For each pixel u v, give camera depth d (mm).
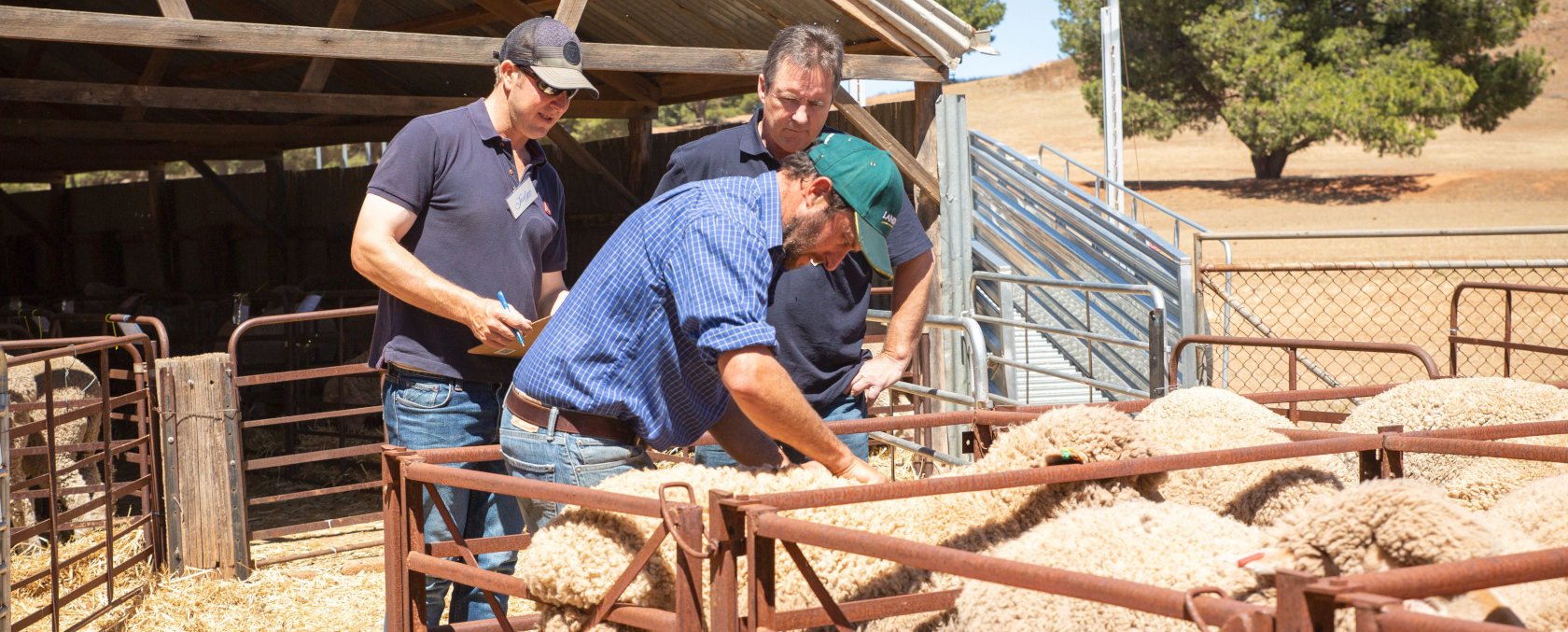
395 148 2963
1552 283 13977
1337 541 1553
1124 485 2209
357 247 2898
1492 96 34344
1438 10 33938
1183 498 2691
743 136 3445
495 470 3105
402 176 2941
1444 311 12594
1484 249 20391
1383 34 34250
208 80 10578
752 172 3412
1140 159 46781
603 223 10172
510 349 2777
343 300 9977
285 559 5355
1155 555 1849
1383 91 32062
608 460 2311
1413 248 21047
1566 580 1810
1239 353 10883
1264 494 2555
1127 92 35188
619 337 2219
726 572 1822
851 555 2172
